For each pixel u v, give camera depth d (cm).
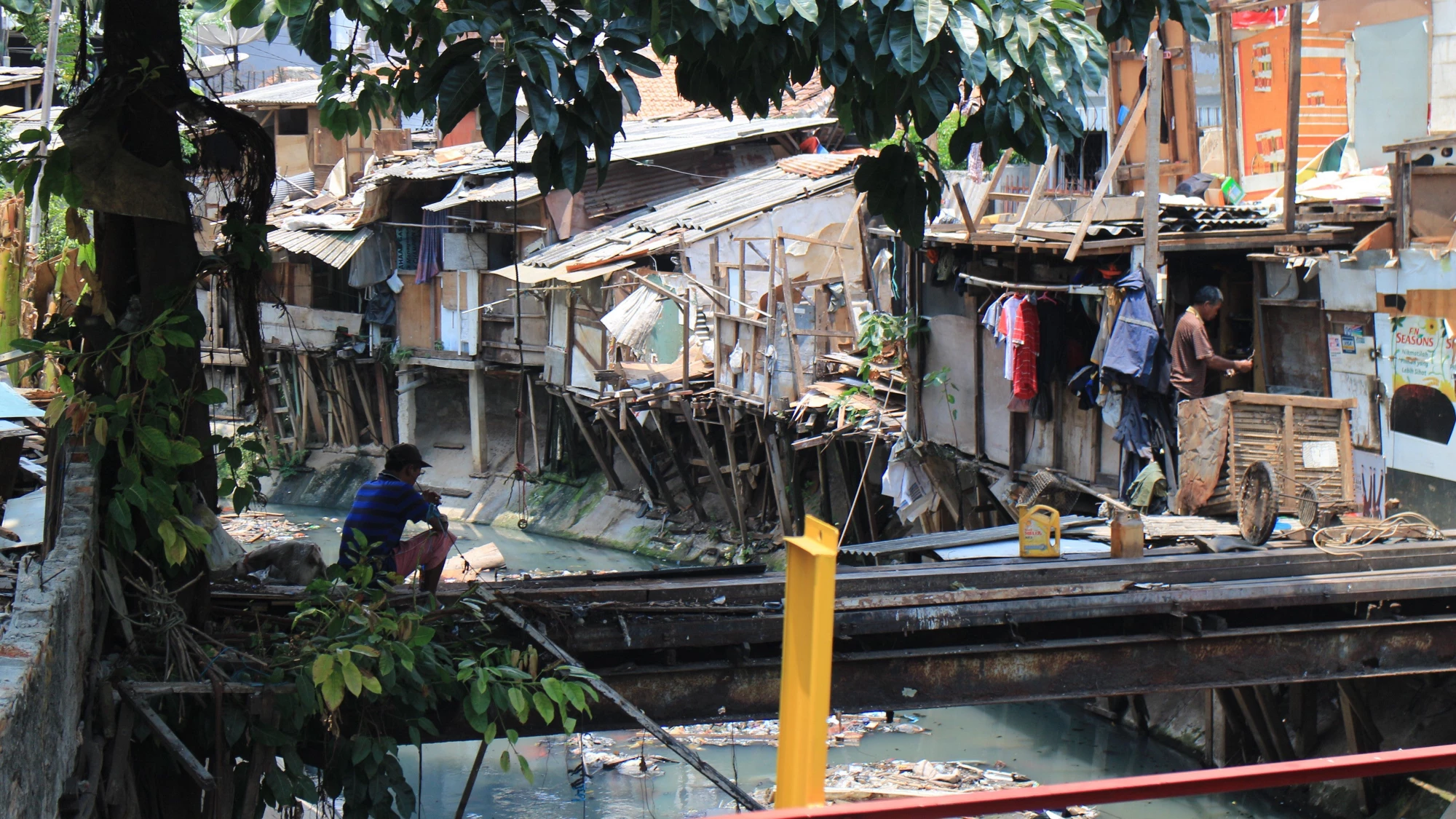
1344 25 1402
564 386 2570
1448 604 916
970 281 1481
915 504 1756
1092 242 1226
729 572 858
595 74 568
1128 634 854
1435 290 1082
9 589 588
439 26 623
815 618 198
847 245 2178
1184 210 1249
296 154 3284
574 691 651
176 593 647
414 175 2739
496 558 1395
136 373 652
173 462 622
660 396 2219
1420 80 1367
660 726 770
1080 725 1408
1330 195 1272
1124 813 1162
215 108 698
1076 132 629
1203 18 679
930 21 560
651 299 2195
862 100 649
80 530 585
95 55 720
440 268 2872
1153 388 1187
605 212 2597
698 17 568
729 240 2138
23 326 1428
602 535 2552
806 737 200
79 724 547
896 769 1255
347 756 648
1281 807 1162
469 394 2917
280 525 2733
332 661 597
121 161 645
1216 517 1080
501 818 1172
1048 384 1430
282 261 3222
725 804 1195
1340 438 1053
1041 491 1141
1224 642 855
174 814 637
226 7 663
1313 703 1168
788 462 2158
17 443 830
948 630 830
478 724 629
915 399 1755
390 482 788
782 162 2606
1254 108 1539
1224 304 1303
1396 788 1073
